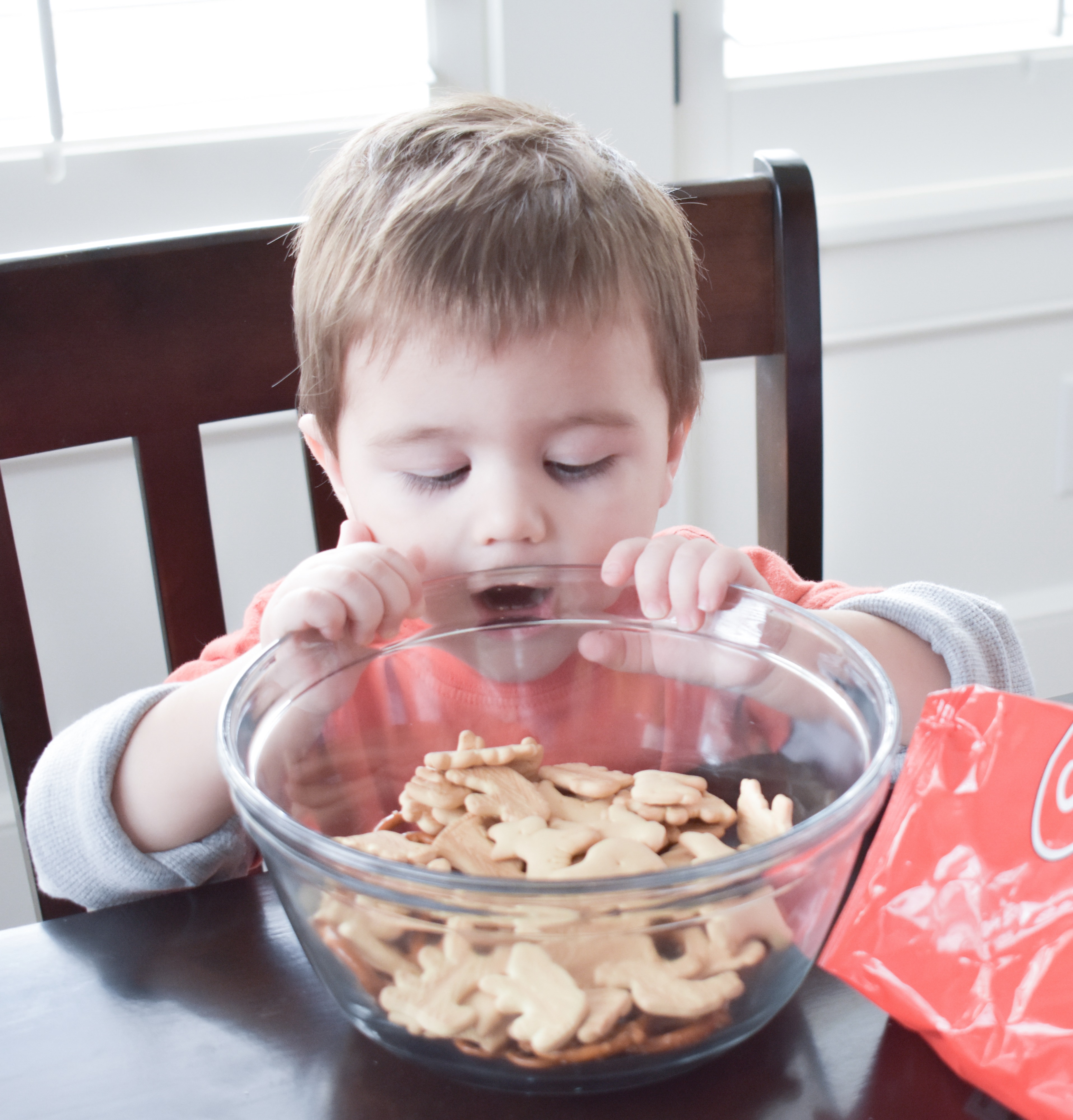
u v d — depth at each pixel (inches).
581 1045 15.4
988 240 65.8
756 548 36.4
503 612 24.0
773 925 15.8
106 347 31.9
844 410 67.8
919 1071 16.6
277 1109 16.4
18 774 33.1
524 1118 16.1
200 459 33.5
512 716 24.4
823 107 62.3
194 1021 18.1
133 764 26.4
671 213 31.5
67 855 26.0
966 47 64.1
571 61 56.5
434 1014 15.5
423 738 23.8
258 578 58.5
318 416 30.2
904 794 17.6
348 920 15.6
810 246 36.7
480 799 21.5
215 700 26.6
